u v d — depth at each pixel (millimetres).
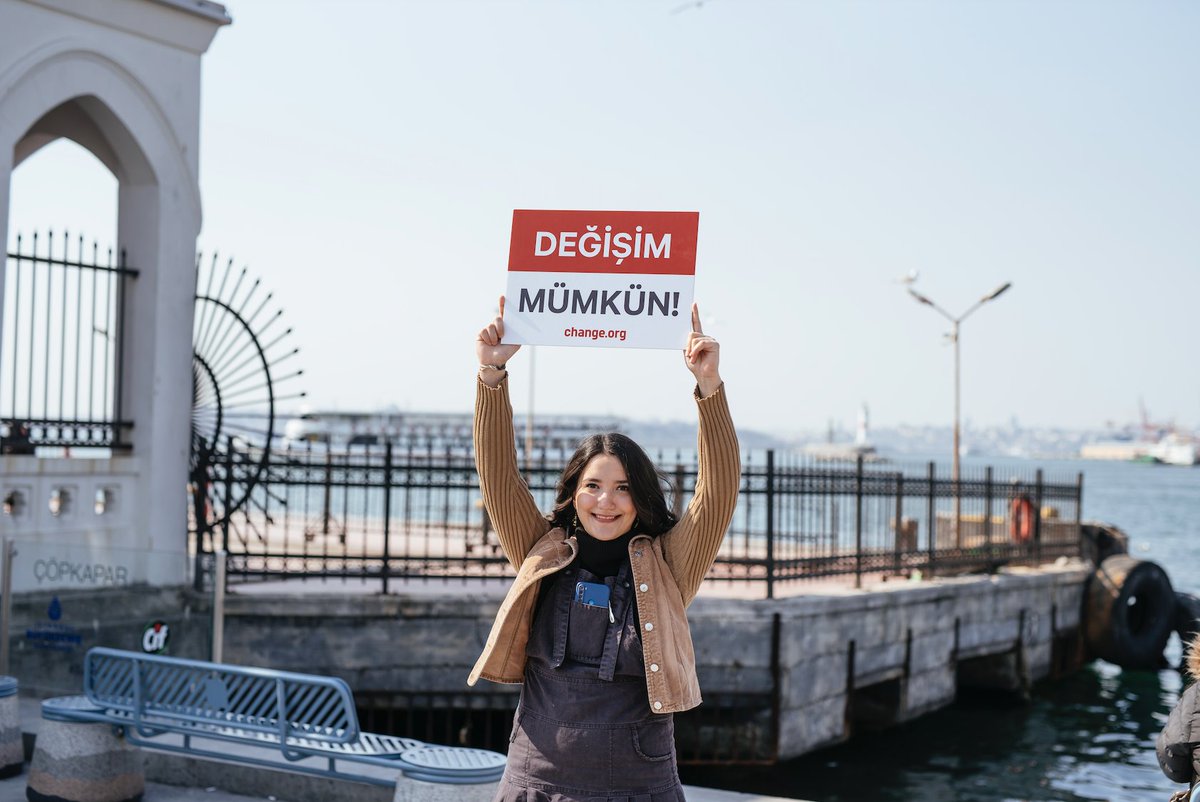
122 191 11617
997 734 14289
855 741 13336
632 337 3441
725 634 11656
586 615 3367
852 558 14328
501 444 3541
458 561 12047
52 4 10414
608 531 3453
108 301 11070
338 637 11219
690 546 3439
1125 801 11539
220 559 8727
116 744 6660
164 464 11461
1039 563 18172
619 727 3283
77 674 8727
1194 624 18531
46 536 10352
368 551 16172
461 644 11383
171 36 11562
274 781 6723
